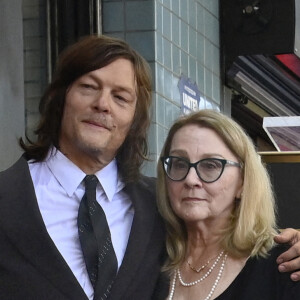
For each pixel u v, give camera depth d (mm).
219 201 3887
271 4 7191
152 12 6203
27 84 5805
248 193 3898
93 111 3943
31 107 5801
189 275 3936
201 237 3939
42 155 4039
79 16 6117
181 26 6641
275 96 8594
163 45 6328
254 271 3824
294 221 4578
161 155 4012
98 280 3846
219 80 7375
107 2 6238
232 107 8320
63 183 3975
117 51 3977
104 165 4027
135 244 3930
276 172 4609
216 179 3875
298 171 4586
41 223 3842
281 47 7191
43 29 5969
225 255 3908
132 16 6215
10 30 5719
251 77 7934
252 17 7234
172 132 3998
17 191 3904
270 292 3775
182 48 6641
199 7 6969
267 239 3861
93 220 3934
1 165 5527
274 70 8164
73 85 3979
